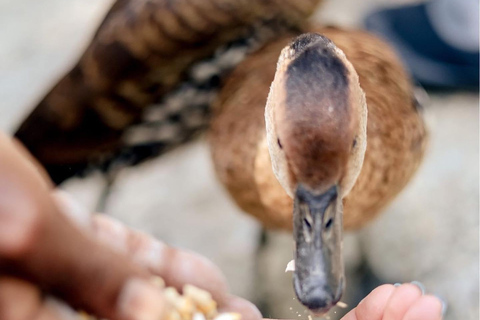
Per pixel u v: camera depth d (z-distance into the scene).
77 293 0.20
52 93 0.50
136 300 0.20
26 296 0.19
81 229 0.20
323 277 0.29
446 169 0.58
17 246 0.18
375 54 0.44
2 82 0.76
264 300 0.50
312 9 0.52
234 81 0.46
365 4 0.78
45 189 0.18
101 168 0.53
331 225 0.30
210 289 0.29
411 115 0.43
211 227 0.57
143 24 0.47
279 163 0.32
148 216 0.58
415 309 0.28
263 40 0.51
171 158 0.64
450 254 0.51
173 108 0.50
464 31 0.65
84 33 0.82
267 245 0.54
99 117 0.49
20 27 0.85
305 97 0.29
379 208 0.43
